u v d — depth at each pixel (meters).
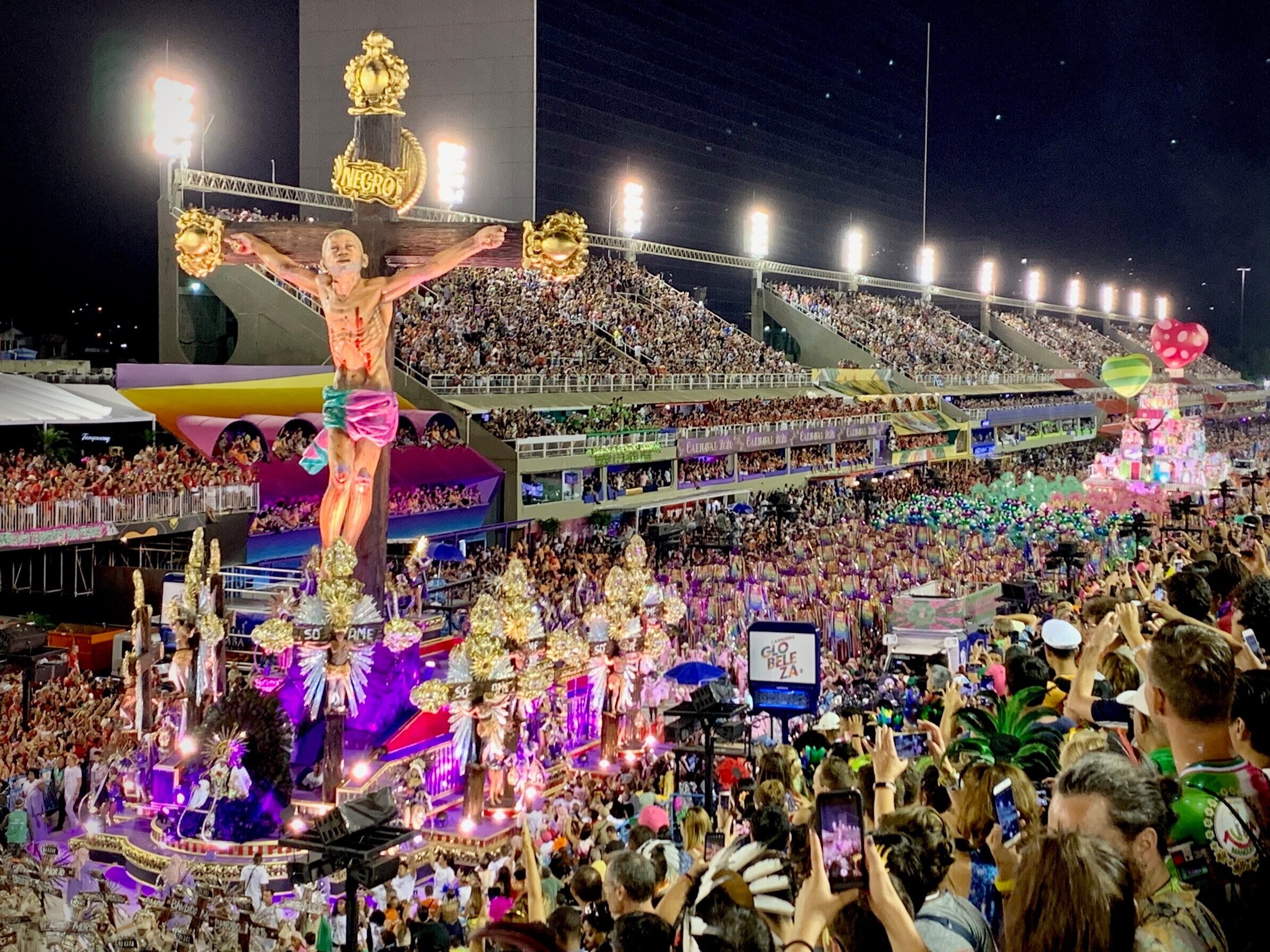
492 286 71.44
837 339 100.12
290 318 57.34
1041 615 33.59
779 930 7.76
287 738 22.47
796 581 42.84
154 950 16.58
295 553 45.50
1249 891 6.04
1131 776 5.36
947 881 7.84
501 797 23.70
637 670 28.62
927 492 83.25
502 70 92.00
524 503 55.25
